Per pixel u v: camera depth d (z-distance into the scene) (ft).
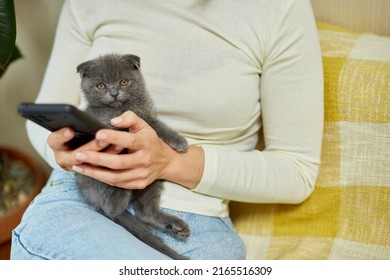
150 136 3.27
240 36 3.70
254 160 3.84
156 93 3.82
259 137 4.45
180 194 3.73
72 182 3.82
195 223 3.72
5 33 4.00
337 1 4.75
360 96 3.90
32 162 6.37
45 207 3.58
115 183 3.30
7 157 6.47
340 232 4.00
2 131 7.01
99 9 4.01
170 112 3.84
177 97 3.76
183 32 3.74
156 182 3.67
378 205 3.87
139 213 3.63
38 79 6.69
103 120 3.54
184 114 3.82
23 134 7.05
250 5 3.68
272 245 4.26
